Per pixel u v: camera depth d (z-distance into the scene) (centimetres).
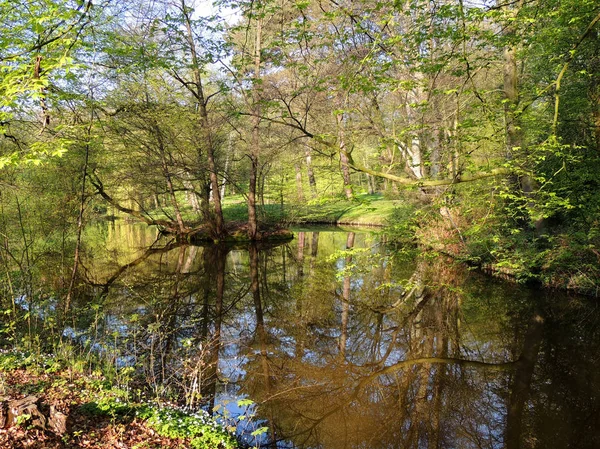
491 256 1390
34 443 414
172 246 2262
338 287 1430
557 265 1147
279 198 3073
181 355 818
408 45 758
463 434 586
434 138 1038
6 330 756
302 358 850
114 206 2212
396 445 557
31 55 585
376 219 3011
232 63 1207
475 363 819
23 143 812
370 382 741
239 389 707
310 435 576
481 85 1243
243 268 1747
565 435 571
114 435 471
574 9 730
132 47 1177
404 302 1239
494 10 631
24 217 1181
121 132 1445
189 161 2078
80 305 1121
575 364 793
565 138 1053
